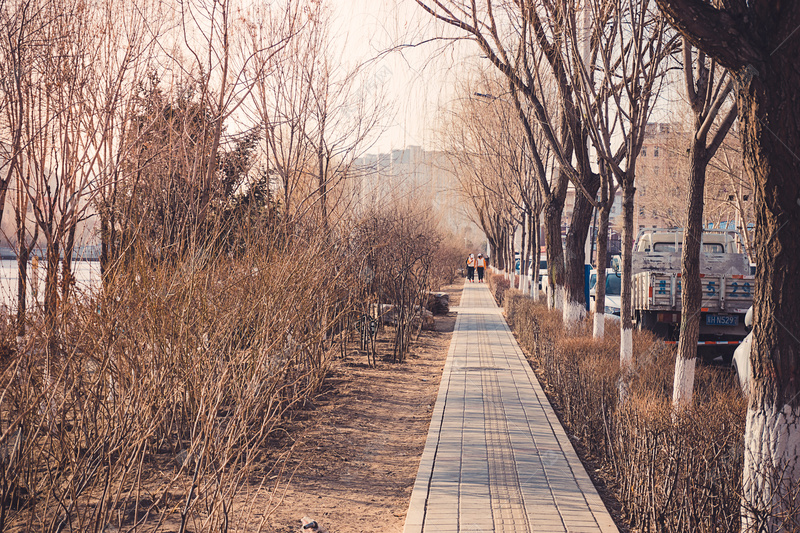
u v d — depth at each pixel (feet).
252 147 31.22
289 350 22.59
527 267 90.12
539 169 48.37
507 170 71.82
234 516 15.02
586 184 37.78
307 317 27.14
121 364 15.81
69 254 20.36
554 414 26.13
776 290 11.61
